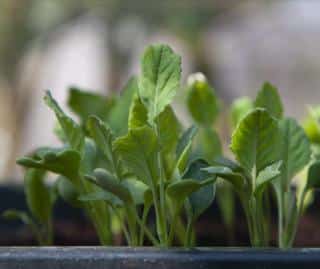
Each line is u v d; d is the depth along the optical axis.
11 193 0.81
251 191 0.49
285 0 2.88
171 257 0.43
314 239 0.76
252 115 0.47
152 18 2.25
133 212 0.50
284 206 0.54
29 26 2.23
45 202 0.61
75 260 0.44
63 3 2.24
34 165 0.50
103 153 0.55
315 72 2.77
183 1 2.25
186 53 2.50
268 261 0.42
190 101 0.63
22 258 0.44
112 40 2.30
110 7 2.24
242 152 0.48
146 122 0.49
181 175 0.49
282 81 2.76
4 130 2.36
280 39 2.78
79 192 0.54
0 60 2.25
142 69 0.49
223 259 0.43
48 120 2.53
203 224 0.81
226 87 2.65
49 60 2.60
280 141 0.51
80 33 2.52
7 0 2.21
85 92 0.65
